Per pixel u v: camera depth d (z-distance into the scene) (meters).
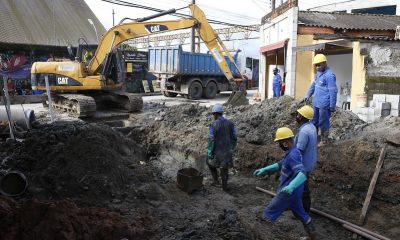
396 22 20.27
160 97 25.62
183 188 7.02
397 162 6.36
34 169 6.62
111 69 15.55
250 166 8.27
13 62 22.97
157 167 8.77
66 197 5.92
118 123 14.02
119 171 6.79
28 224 4.19
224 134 7.16
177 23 15.12
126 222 5.00
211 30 15.23
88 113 13.82
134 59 27.23
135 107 14.94
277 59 21.61
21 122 10.87
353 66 14.15
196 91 24.16
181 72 23.23
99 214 4.96
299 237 5.51
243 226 5.29
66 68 14.79
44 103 16.80
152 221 5.42
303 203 5.48
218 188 7.44
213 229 5.18
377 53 13.56
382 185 6.17
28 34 23.83
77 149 6.70
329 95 7.44
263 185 7.60
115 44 15.12
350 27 18.06
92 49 16.53
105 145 7.30
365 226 5.79
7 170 6.52
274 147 8.18
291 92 17.53
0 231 4.08
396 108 10.63
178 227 5.32
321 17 19.83
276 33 20.34
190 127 10.63
